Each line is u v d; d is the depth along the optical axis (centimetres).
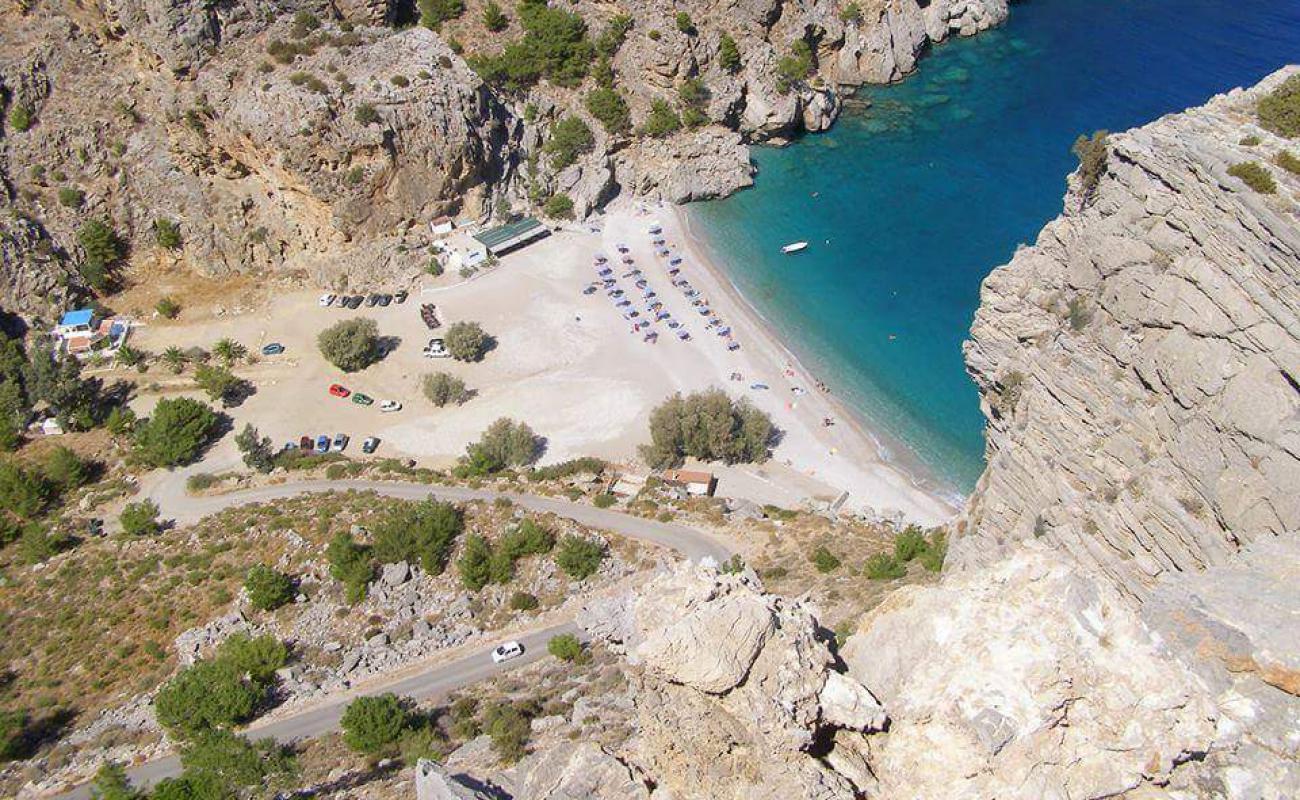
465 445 14300
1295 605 3638
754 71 19900
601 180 18462
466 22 19675
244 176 17188
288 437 14525
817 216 18500
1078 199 7494
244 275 17238
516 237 17575
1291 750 3269
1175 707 3347
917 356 15512
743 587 4125
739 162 19212
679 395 14262
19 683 10338
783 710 3662
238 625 10438
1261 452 5606
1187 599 3759
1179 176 6306
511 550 10900
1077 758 3381
